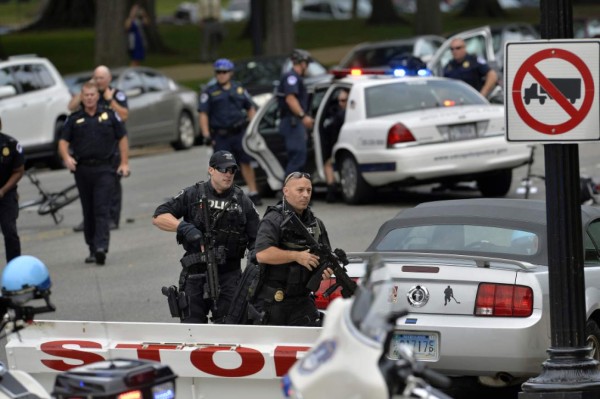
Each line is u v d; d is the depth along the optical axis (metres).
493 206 32.50
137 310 41.22
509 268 28.92
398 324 29.02
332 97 61.88
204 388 26.83
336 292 31.25
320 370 16.55
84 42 184.00
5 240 45.00
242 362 26.31
